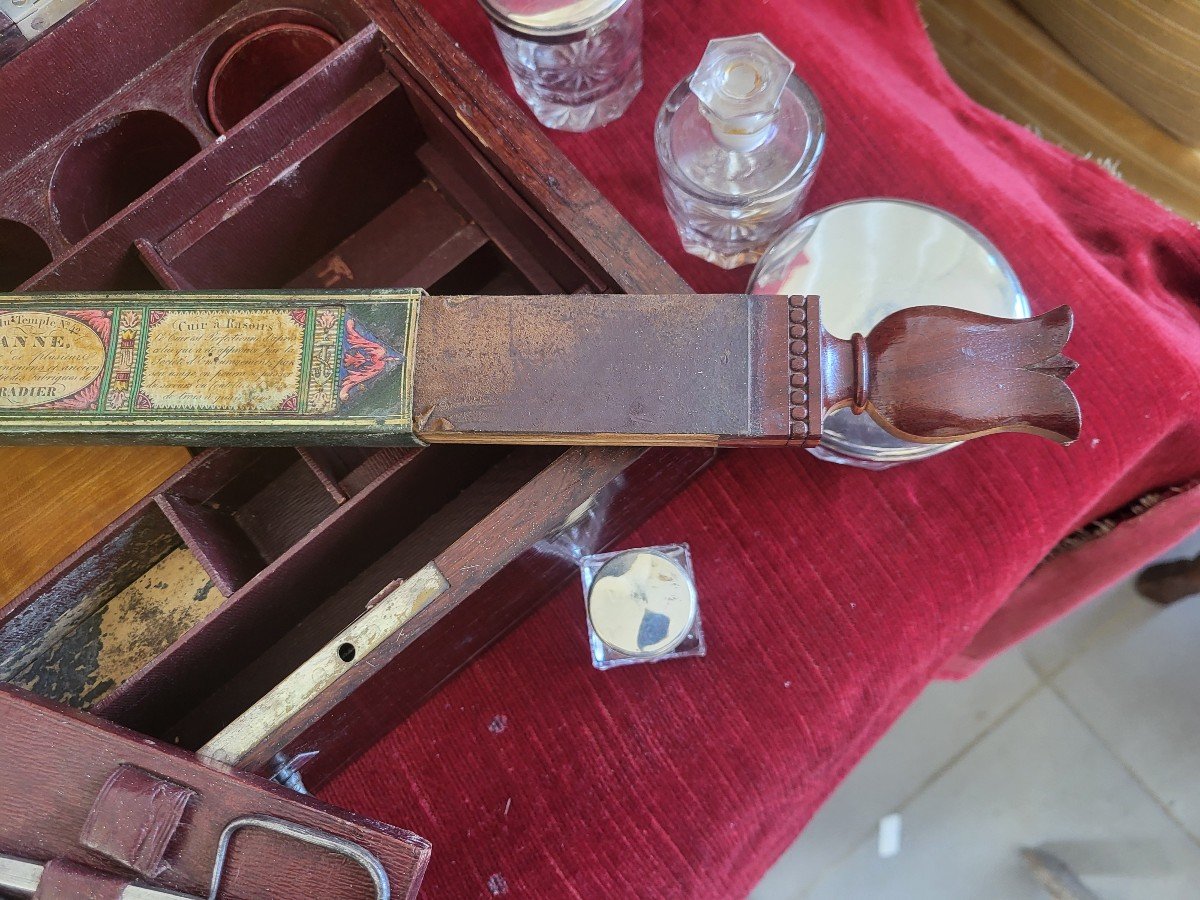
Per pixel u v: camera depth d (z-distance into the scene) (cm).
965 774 53
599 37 29
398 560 31
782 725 28
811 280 28
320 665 24
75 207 32
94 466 32
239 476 30
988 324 23
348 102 29
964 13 41
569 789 29
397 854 22
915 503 29
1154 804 51
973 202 31
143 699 26
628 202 32
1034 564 29
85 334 26
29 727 22
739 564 30
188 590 31
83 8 29
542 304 25
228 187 29
